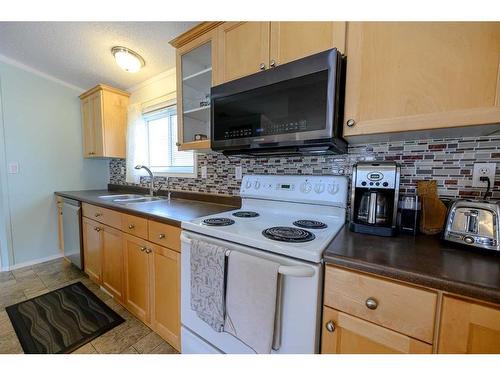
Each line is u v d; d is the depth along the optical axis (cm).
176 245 125
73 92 277
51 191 266
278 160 153
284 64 106
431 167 105
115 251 173
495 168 93
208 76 162
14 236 242
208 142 148
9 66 230
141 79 244
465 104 75
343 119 99
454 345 59
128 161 254
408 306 64
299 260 79
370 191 100
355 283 71
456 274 60
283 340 83
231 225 111
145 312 150
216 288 95
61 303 183
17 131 239
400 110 86
